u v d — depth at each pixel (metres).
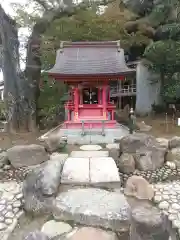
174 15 15.56
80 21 16.02
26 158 7.24
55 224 4.45
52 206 4.84
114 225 4.23
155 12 15.73
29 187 5.20
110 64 9.73
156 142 7.52
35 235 3.87
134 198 5.23
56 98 15.44
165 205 4.97
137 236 3.74
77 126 9.73
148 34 17.64
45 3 13.17
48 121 13.81
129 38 18.02
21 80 11.98
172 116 16.47
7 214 4.84
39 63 12.98
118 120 15.17
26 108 12.02
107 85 9.87
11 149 7.43
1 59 11.98
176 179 6.33
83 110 10.07
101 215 4.33
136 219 3.80
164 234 3.75
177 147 7.61
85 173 5.77
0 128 12.62
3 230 4.44
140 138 7.23
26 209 5.00
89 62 9.89
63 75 8.95
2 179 6.48
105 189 5.38
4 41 11.55
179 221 4.52
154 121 15.30
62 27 16.11
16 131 11.66
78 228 4.30
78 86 9.71
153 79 18.23
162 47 14.26
